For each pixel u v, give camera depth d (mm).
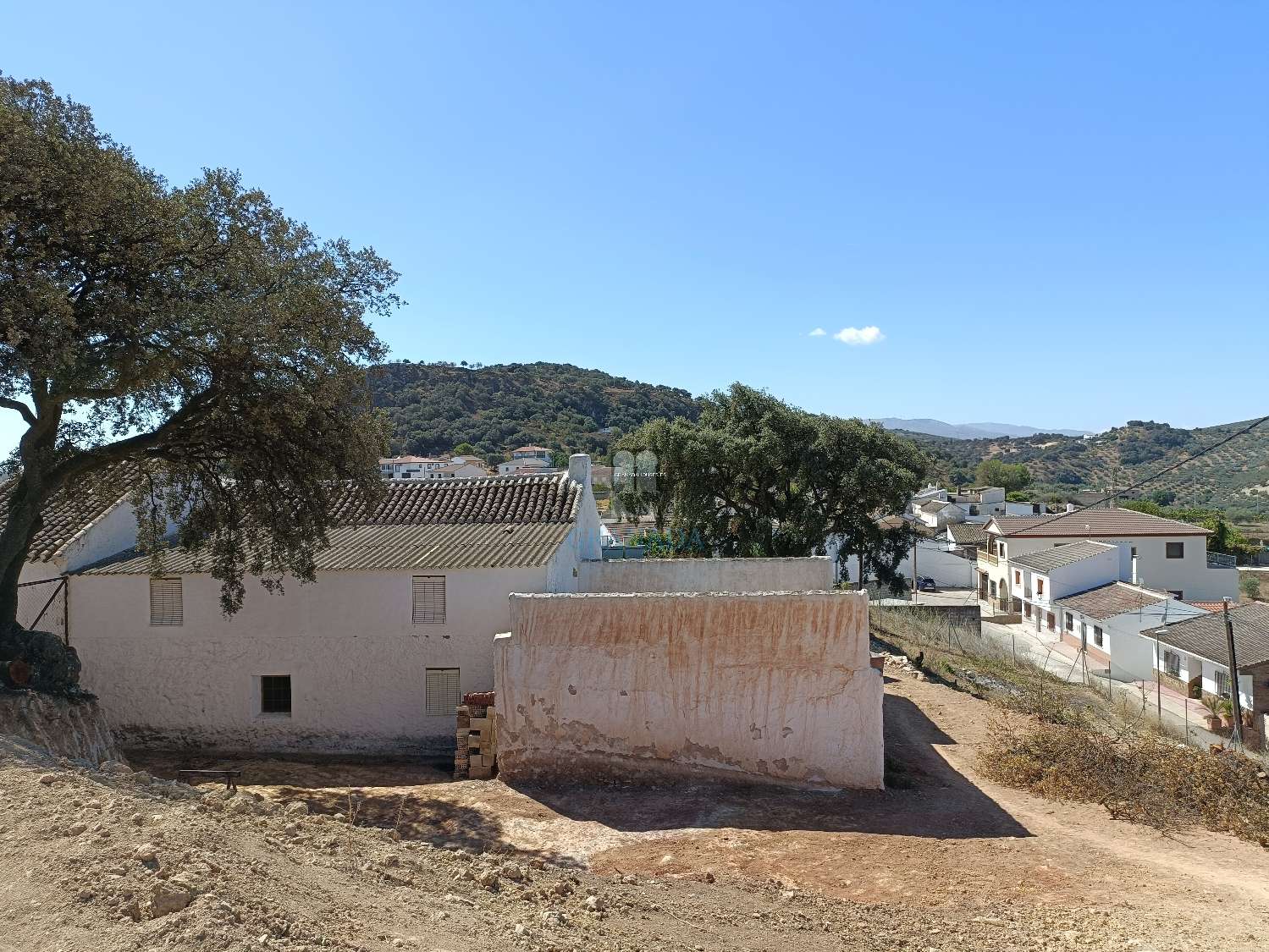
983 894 8875
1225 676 28391
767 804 11891
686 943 6918
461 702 16000
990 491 81125
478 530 18406
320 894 6059
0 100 11383
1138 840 11023
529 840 10414
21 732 11875
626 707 12938
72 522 17297
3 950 4590
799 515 32656
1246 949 7566
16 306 10859
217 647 16391
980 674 25656
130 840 6008
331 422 14461
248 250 12961
